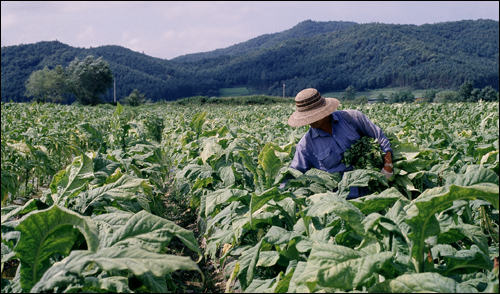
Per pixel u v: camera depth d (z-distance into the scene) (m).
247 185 3.31
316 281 1.43
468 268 1.71
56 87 82.19
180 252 3.71
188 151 4.96
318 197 2.21
